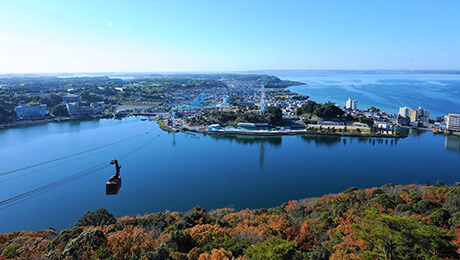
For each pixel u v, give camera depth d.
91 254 56.72
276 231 66.06
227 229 70.31
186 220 78.81
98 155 194.25
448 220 63.88
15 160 182.50
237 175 153.25
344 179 147.00
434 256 40.88
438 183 112.12
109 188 34.00
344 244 54.62
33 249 63.62
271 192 130.25
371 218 46.94
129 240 60.94
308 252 56.28
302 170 161.50
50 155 193.88
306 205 97.81
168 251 55.84
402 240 42.00
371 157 187.50
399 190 103.56
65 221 108.31
